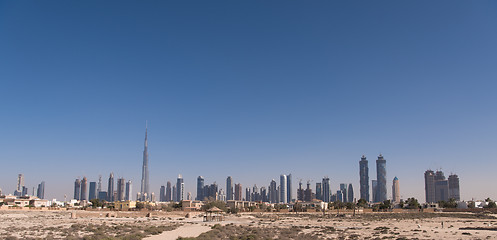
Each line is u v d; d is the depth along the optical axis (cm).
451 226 10288
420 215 17850
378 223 11731
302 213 19875
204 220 11981
